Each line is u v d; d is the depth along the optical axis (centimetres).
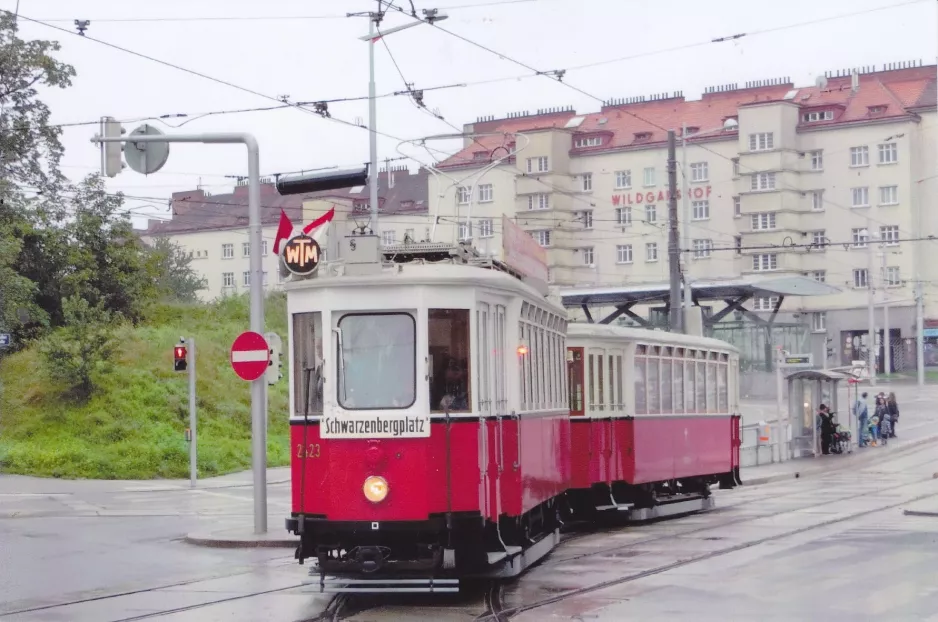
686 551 1770
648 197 8269
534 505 1571
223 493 3072
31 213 4581
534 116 8806
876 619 1161
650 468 2336
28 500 2859
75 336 3822
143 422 3709
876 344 7531
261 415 2009
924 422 5841
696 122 8325
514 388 1483
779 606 1244
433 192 8056
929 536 1922
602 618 1194
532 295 1580
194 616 1245
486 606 1294
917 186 7994
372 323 1339
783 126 7925
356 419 1323
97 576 1588
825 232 8069
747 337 6322
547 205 8238
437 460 1316
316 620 1213
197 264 8956
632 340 2278
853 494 2950
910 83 8194
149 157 2083
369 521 1308
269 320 5278
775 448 4291
